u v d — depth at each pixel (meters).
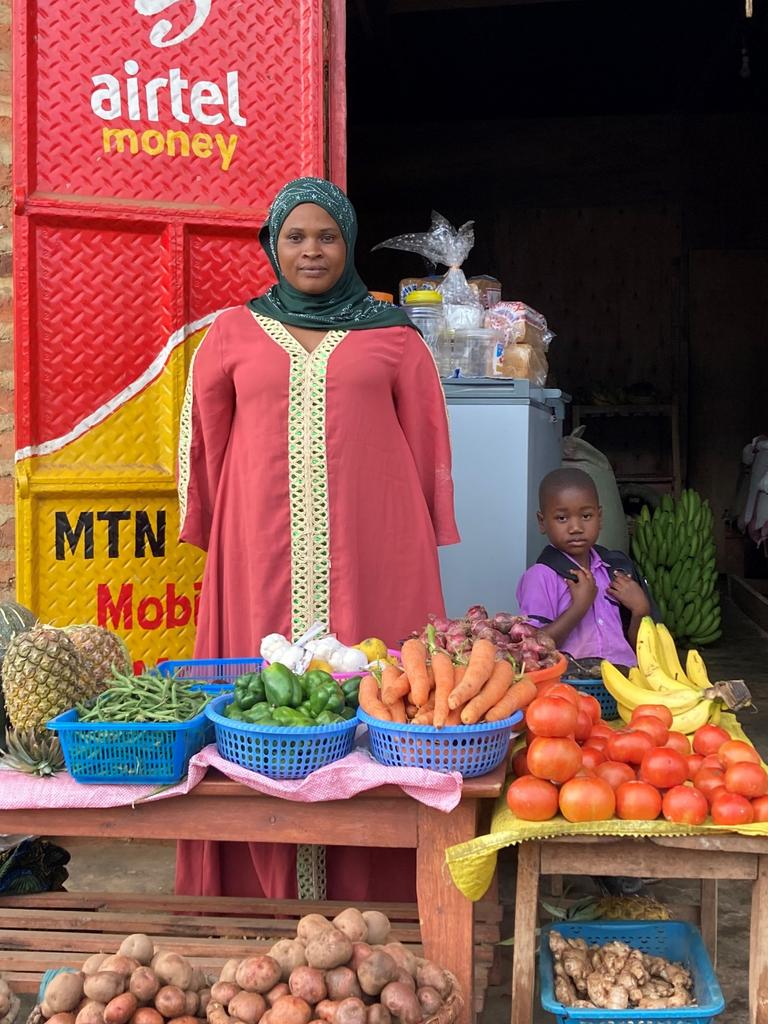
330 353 2.71
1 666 2.54
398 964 1.98
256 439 2.72
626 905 2.66
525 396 3.72
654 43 9.07
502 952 2.79
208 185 3.48
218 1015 1.88
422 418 2.86
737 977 2.73
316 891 2.64
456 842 2.07
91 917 2.45
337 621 2.74
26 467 3.38
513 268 10.73
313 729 2.03
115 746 2.06
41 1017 1.95
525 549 3.75
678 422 10.25
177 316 3.46
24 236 3.35
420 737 2.01
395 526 2.80
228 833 2.11
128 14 3.40
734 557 10.02
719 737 2.25
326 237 2.69
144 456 3.49
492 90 10.03
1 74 3.59
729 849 1.96
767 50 9.02
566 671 2.79
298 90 3.51
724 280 10.56
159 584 3.53
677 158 10.53
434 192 10.73
